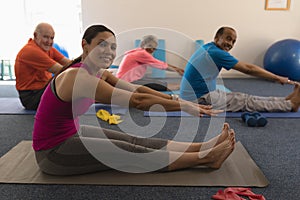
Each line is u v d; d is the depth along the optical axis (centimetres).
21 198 144
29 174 163
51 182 155
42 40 277
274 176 164
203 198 143
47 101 142
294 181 159
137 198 144
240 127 242
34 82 286
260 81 441
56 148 151
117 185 154
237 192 144
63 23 452
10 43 448
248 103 278
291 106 278
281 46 429
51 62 274
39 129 150
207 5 453
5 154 188
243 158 182
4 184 155
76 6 453
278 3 451
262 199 140
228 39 250
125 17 459
